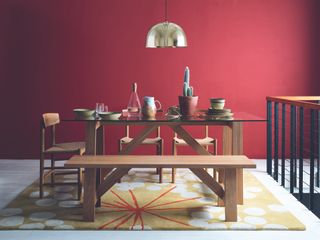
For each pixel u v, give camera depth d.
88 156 3.61
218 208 3.72
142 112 3.91
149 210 3.67
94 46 5.84
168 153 5.95
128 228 3.23
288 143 5.98
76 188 4.40
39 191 4.27
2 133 5.92
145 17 5.81
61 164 5.67
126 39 5.84
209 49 5.84
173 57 5.86
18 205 3.79
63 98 5.88
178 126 3.80
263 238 3.05
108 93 5.89
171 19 5.82
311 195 3.71
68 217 3.48
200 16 5.82
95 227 3.24
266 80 5.88
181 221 3.38
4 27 5.80
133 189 4.34
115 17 5.82
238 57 5.86
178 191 4.27
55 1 5.79
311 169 3.73
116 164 3.31
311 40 5.84
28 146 5.93
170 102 5.89
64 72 5.86
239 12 5.82
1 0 5.77
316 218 3.50
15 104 5.88
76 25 5.82
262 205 3.80
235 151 3.75
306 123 5.99
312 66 5.87
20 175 5.01
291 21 5.83
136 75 5.87
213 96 5.89
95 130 3.65
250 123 5.97
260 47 5.85
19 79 5.85
